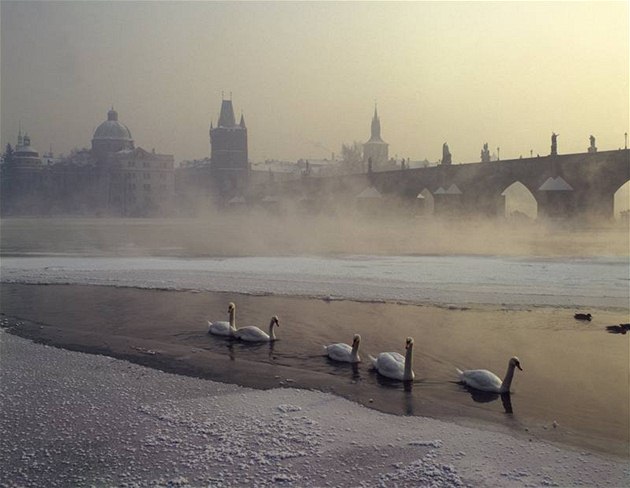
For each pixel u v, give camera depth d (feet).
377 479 22.88
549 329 50.70
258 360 42.16
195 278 83.97
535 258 104.99
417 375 37.91
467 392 34.47
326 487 22.21
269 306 63.00
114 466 24.13
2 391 34.17
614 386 35.22
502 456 25.11
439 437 27.30
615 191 178.60
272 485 22.38
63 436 27.35
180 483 22.57
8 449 25.91
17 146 501.56
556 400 32.83
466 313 57.88
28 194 477.36
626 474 23.35
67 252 129.90
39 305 64.90
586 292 67.97
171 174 476.95
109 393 33.94
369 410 31.17
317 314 58.29
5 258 115.55
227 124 512.63
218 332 50.47
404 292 69.51
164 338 49.52
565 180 192.44
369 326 52.60
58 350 44.91
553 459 24.81
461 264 96.58
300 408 31.42
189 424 28.84
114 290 75.05
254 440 26.78
